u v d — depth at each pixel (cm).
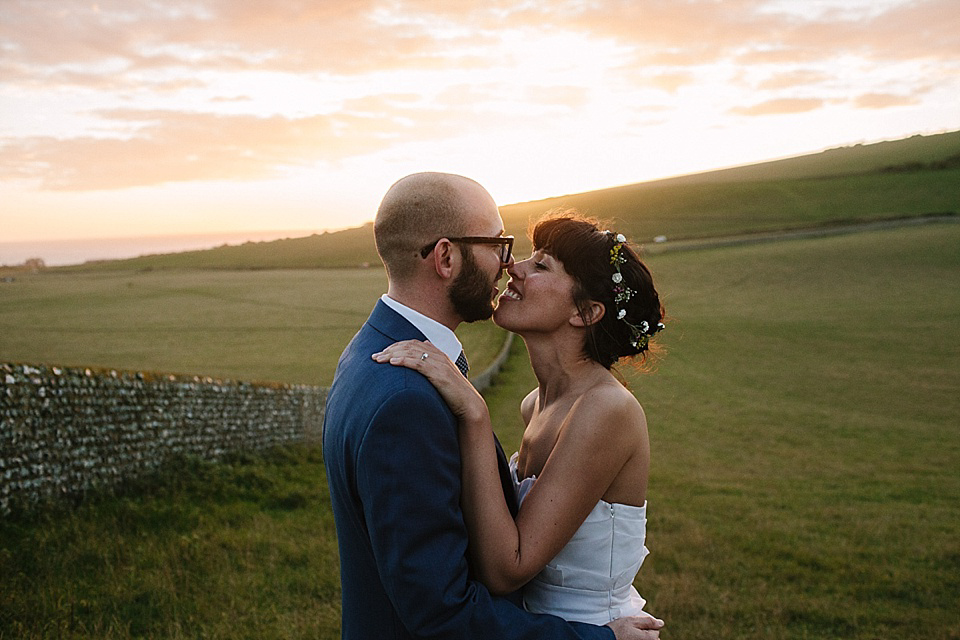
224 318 3619
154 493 762
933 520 868
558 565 207
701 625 479
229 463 967
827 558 663
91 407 734
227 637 400
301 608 452
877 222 6394
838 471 1249
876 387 2200
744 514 870
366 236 8131
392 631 177
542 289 214
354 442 167
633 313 216
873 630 493
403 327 184
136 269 7794
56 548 534
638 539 210
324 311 3841
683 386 2230
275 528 651
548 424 216
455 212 181
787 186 8931
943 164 9012
